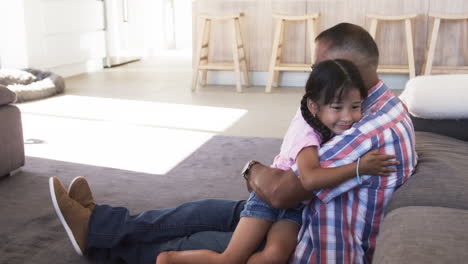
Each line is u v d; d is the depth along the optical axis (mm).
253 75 5141
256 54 5066
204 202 1549
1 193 2219
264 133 3252
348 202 1196
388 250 929
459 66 4613
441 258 850
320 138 1230
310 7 4816
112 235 1531
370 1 4684
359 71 1184
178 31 9227
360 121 1195
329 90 1147
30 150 2895
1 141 2348
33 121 3588
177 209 1550
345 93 1143
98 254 1590
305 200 1259
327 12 4789
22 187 2295
